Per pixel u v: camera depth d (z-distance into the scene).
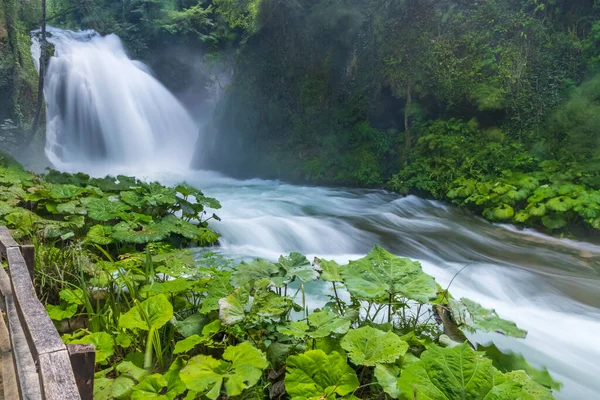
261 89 18.03
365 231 8.52
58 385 1.24
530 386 1.91
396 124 14.80
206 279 3.18
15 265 2.27
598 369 3.55
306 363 1.95
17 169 8.25
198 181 16.72
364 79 15.04
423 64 12.94
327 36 16.33
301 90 16.78
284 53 17.62
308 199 12.18
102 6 24.20
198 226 7.16
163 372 2.38
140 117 21.44
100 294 3.29
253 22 19.80
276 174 16.77
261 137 17.91
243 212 10.01
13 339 1.85
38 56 17.52
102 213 5.52
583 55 10.68
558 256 7.36
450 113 12.67
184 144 22.97
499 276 6.15
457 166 11.55
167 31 23.06
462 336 2.42
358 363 1.99
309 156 16.05
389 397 2.06
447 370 1.61
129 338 2.57
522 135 11.19
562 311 5.04
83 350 1.41
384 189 13.41
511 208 9.34
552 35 11.19
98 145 19.83
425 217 10.17
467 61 12.12
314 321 2.36
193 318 2.72
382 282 2.52
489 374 1.59
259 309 2.42
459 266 6.67
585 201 8.25
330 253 7.41
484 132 11.82
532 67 11.27
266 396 2.17
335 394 1.91
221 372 1.94
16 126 14.59
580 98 10.16
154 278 3.41
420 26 13.24
